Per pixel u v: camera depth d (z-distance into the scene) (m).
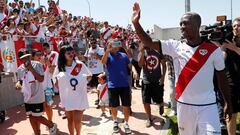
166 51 3.64
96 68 10.23
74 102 5.89
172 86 7.97
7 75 9.48
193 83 3.51
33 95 6.33
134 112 8.87
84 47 14.59
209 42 3.54
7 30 10.05
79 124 6.03
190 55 3.51
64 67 5.93
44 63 7.23
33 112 6.43
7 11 12.57
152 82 7.32
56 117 8.51
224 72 3.58
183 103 3.61
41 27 11.43
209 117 3.50
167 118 7.80
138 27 3.48
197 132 3.62
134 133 6.97
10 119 8.45
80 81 5.89
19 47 9.55
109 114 8.70
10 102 9.67
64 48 5.86
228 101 3.70
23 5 13.61
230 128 5.15
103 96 8.46
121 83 6.79
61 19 15.76
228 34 4.66
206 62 3.47
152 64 7.26
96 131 7.20
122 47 7.70
